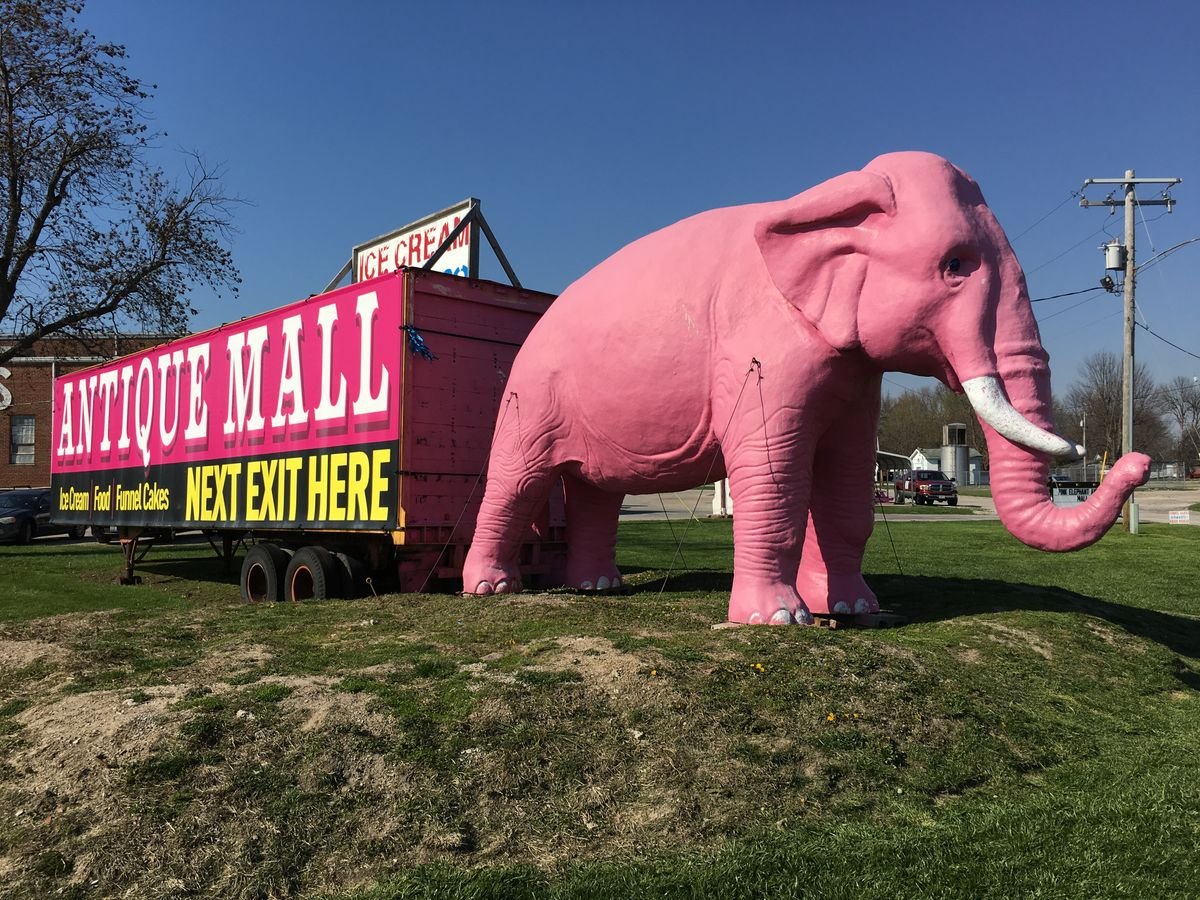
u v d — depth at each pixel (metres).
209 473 11.92
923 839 3.70
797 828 3.86
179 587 13.95
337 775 4.12
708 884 3.31
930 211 6.08
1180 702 6.25
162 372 13.36
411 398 8.78
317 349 9.98
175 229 23.42
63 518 16.55
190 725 4.51
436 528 8.95
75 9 21.36
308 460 10.00
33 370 35.38
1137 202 27.64
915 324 6.10
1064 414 90.06
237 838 3.75
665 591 9.31
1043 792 4.38
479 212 12.23
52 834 3.86
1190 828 3.78
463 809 3.95
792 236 6.51
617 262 7.87
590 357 7.67
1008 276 6.13
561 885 3.39
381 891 3.38
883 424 109.50
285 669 5.53
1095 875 3.35
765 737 4.54
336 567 9.53
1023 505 5.87
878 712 4.88
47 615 10.96
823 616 7.54
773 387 6.48
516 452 8.41
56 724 4.80
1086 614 8.22
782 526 6.54
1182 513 29.89
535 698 4.79
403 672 5.32
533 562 9.64
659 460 7.51
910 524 28.92
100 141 21.66
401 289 8.80
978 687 5.55
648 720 4.59
